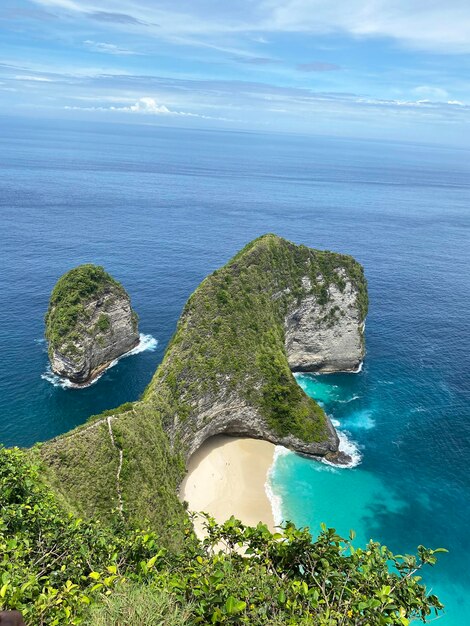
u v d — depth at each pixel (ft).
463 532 167.02
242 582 43.09
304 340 263.29
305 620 38.78
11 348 266.77
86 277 262.26
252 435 210.38
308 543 48.24
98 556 56.59
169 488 152.35
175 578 44.83
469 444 211.41
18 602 40.60
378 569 45.42
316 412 208.85
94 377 254.68
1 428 207.41
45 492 83.82
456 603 140.15
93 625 37.19
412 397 245.65
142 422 156.04
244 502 174.70
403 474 193.67
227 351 204.74
